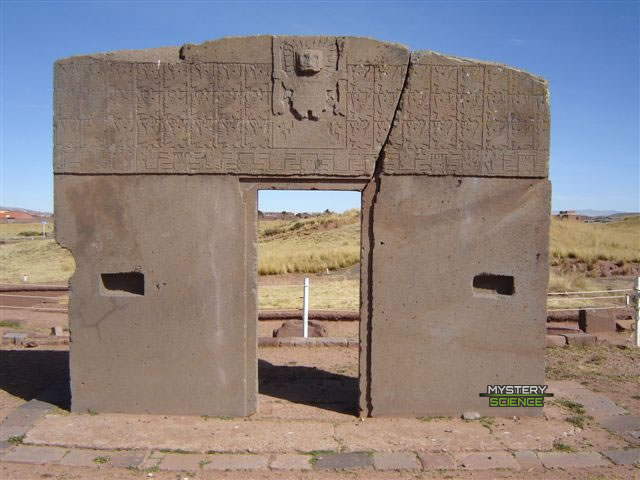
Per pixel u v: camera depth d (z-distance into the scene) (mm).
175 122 6098
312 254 24578
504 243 6215
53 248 31594
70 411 6348
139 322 6250
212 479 4930
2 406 6621
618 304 14422
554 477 5012
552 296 15555
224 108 6094
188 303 6230
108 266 6219
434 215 6195
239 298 6227
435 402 6316
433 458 5301
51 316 13586
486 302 6258
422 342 6273
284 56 6086
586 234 25656
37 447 5465
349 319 12695
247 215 6188
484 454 5406
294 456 5336
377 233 6195
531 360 6301
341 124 6125
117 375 6297
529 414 6336
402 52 6090
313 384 7594
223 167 6121
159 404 6309
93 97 6086
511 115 6148
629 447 5598
